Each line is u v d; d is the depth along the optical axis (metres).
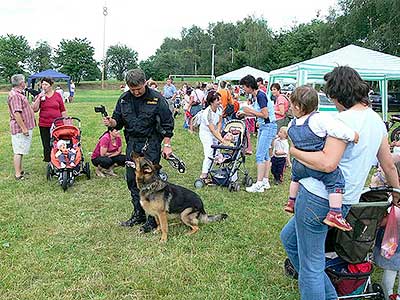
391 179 3.10
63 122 8.02
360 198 3.25
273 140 7.15
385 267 3.38
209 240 4.93
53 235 5.04
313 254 2.96
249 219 5.65
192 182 7.66
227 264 4.32
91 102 33.47
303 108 2.93
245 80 6.54
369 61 13.68
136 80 4.75
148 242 4.86
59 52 85.12
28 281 3.93
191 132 14.10
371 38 36.22
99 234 5.09
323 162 2.69
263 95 6.66
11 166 8.60
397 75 13.53
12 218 5.57
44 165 8.71
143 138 5.08
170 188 5.01
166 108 5.07
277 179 7.63
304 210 2.88
